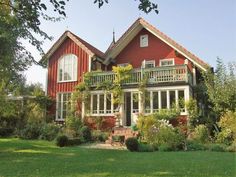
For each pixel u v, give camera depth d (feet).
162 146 49.49
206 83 70.23
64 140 55.47
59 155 41.01
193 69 75.41
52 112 83.97
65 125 76.02
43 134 69.77
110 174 25.77
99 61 84.53
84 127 67.72
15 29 45.27
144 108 70.18
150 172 26.73
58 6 23.75
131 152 45.70
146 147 47.96
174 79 68.90
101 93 75.72
